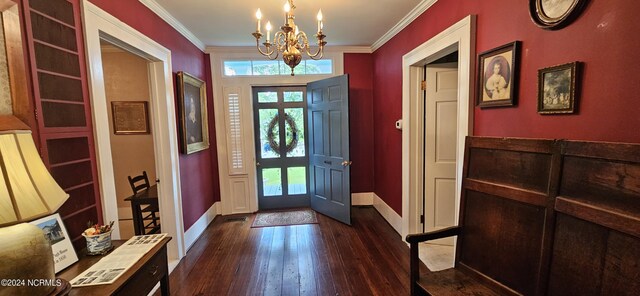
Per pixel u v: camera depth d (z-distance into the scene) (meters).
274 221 3.80
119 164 4.06
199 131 3.42
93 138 1.62
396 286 2.26
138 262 1.29
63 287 0.99
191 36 3.29
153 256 1.39
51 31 1.34
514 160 1.43
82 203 1.51
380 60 3.83
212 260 2.74
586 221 1.09
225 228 3.59
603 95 1.10
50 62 1.33
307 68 4.16
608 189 1.03
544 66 1.36
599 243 1.05
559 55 1.28
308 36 3.53
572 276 1.14
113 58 3.93
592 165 1.09
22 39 1.19
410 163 2.92
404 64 2.92
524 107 1.49
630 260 0.96
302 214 4.07
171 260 2.71
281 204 4.39
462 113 1.97
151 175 4.13
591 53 1.14
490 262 1.53
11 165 0.89
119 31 1.89
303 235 3.31
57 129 1.37
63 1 1.42
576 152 1.14
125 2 1.99
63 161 1.40
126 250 1.42
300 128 4.29
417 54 2.62
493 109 1.73
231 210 4.16
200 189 3.50
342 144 3.59
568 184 1.17
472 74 1.89
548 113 1.33
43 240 0.92
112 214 1.73
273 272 2.50
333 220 3.80
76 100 1.50
